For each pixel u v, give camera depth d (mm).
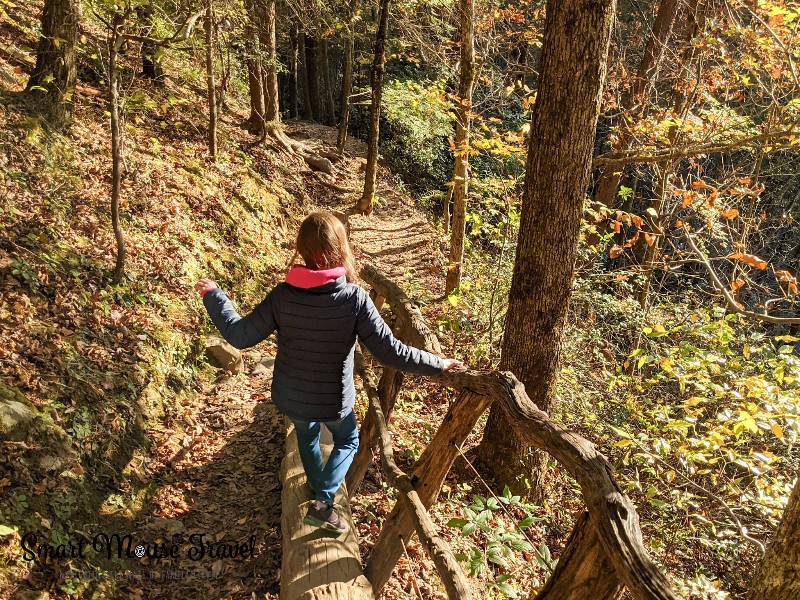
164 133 10953
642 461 5582
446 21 15453
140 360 5762
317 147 19922
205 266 8234
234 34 11969
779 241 14656
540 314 5582
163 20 9109
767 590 2852
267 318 2771
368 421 4387
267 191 12609
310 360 2787
